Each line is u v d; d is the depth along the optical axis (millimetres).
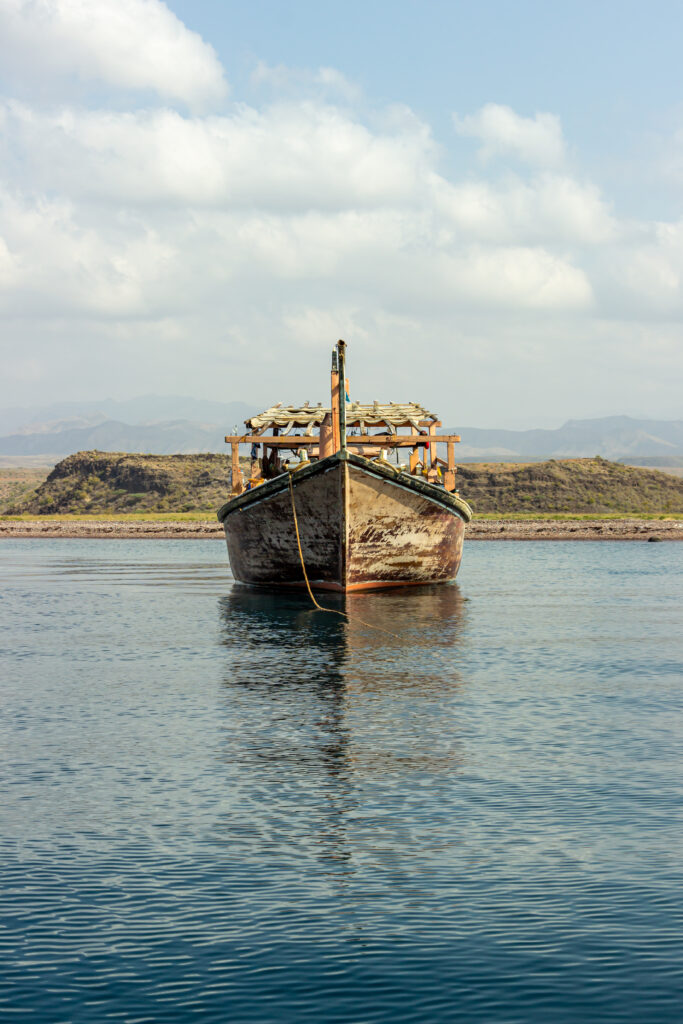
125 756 16750
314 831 12875
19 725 19156
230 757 16656
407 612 39031
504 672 25391
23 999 8828
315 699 21750
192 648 29797
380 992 8930
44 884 11203
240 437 46969
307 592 46000
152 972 9289
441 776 15430
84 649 29797
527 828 12945
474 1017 8539
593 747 17266
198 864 11766
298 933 10008
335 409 41312
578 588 51375
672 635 32625
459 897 10820
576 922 10211
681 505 184625
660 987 8984
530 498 183875
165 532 124875
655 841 12445
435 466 48812
